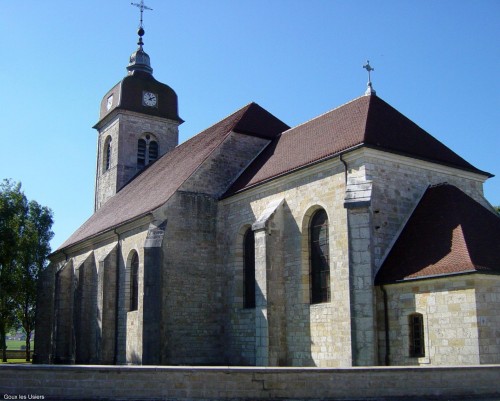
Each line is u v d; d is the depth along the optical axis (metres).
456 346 19.34
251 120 34.75
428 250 21.55
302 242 25.52
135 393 14.88
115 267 35.44
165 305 28.95
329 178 24.69
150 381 14.93
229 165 32.59
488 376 16.72
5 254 41.34
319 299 24.69
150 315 28.00
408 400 15.68
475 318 18.94
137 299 32.81
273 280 25.89
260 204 28.66
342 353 22.73
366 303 21.62
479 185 27.23
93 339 37.22
